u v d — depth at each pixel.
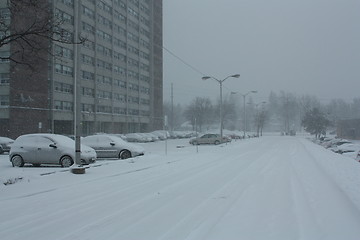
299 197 10.41
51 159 19.09
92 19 76.69
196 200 10.05
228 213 8.55
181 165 19.84
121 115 88.50
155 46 107.31
